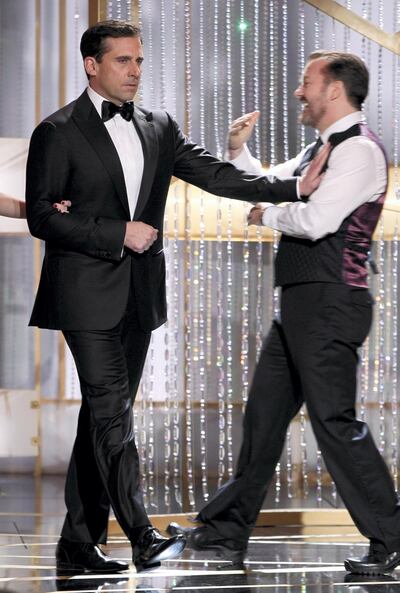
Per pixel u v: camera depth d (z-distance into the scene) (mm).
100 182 7172
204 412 10867
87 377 7211
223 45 10867
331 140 7512
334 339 7453
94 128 7195
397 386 11414
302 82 7754
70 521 7633
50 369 12352
